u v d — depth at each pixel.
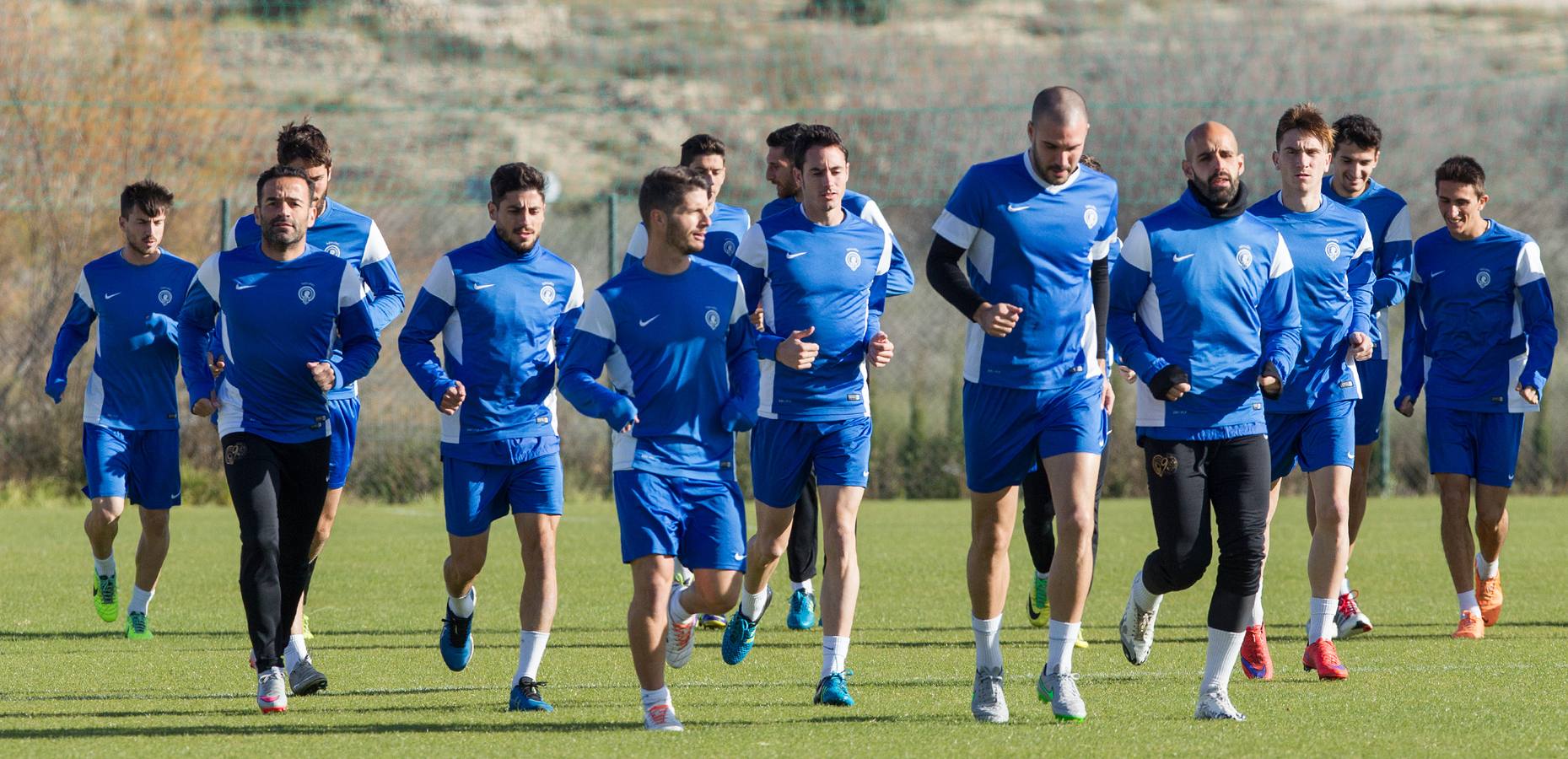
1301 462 25.47
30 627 30.84
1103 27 145.88
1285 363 20.70
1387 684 23.69
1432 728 20.00
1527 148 109.25
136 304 30.25
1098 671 25.34
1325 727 20.08
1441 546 42.91
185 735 19.98
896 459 58.41
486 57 135.00
